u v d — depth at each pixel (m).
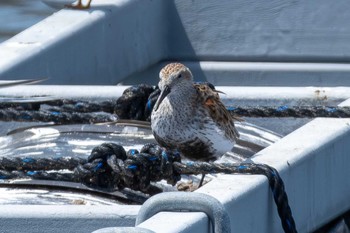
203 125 9.73
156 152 8.96
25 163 9.29
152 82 16.88
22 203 9.05
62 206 8.24
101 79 15.08
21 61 13.03
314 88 12.27
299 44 16.97
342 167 9.91
